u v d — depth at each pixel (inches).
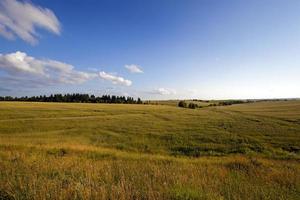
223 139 1232.8
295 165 563.5
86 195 245.1
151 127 1694.1
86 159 544.1
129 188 277.1
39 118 2016.5
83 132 1514.5
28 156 530.3
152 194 253.8
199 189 288.8
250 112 3100.4
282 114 2689.5
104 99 6259.8
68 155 625.9
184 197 259.1
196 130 1544.0
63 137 1320.1
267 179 385.7
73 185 281.0
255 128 1588.3
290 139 1190.3
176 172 388.8
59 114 2331.4
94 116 2332.7
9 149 674.2
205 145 1107.9
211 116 2509.8
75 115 2348.7
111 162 491.8
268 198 283.7
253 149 1033.5
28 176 316.2
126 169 404.5
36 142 1018.7
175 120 2121.1
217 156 883.4
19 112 2305.6
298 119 2108.8
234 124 1820.9
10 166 381.7
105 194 251.3
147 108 3499.0
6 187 265.4
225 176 393.4
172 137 1316.4
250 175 413.4
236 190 307.9
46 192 253.0
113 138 1326.3
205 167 471.2
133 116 2422.5
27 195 245.0
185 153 978.7
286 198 294.7
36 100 6122.1
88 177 322.7
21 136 1295.5
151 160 582.2
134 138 1316.4
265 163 549.0
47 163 434.0
